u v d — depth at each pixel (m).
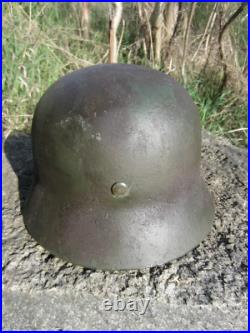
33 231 0.31
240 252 0.32
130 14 0.69
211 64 0.65
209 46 0.64
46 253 0.32
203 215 0.31
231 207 0.38
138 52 0.69
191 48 0.66
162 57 0.65
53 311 0.29
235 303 0.28
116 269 0.28
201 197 0.32
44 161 0.30
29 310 0.29
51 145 0.29
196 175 0.32
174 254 0.29
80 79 0.29
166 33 0.64
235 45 0.65
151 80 0.29
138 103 0.27
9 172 0.43
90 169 0.27
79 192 0.29
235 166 0.45
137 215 0.29
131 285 0.29
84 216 0.29
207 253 0.32
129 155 0.27
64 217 0.29
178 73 0.64
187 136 0.29
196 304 0.28
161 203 0.29
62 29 0.73
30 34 0.59
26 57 0.60
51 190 0.30
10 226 0.34
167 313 0.28
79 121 0.27
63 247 0.29
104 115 0.27
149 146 0.27
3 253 0.31
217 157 0.47
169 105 0.28
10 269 0.30
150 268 0.30
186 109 0.29
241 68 0.67
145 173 0.28
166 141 0.27
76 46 0.71
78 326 0.29
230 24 0.59
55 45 0.62
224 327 0.28
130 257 0.28
